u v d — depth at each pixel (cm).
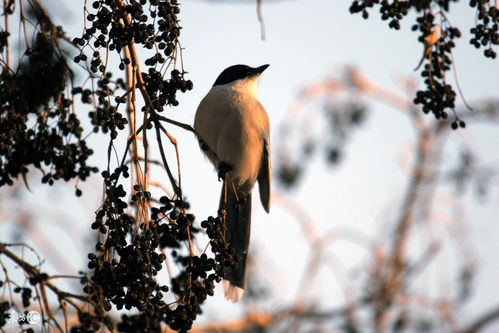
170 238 752
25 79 727
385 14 881
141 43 766
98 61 756
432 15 870
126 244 718
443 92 855
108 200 720
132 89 752
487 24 883
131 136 796
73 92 730
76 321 876
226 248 774
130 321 688
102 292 672
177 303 762
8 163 721
